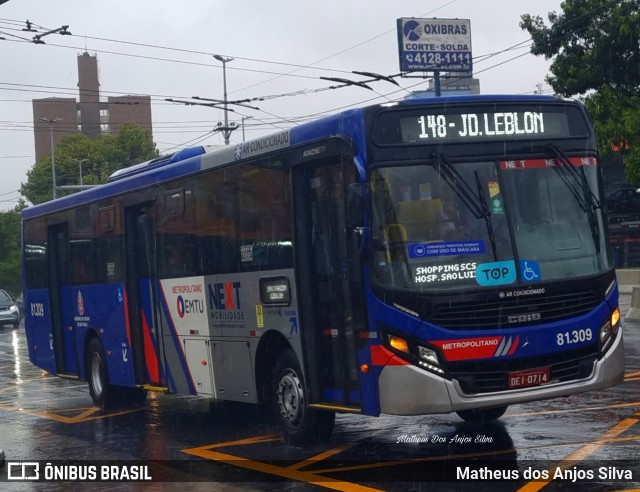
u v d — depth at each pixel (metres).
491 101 9.23
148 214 13.55
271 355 10.95
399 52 48.06
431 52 48.38
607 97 34.09
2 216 74.25
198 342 12.24
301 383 10.24
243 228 11.12
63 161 86.12
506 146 9.19
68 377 16.27
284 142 10.30
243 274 11.12
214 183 11.73
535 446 9.43
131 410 14.75
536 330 8.88
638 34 34.97
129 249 13.98
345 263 9.38
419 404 8.65
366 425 11.42
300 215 10.07
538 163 9.27
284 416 10.52
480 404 8.68
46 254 16.92
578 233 9.28
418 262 8.82
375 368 8.89
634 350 17.42
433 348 8.67
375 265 8.87
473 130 9.16
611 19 35.19
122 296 14.19
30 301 17.75
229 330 11.48
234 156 11.30
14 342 33.50
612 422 10.42
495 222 8.99
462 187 8.99
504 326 8.82
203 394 12.22
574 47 36.84
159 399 15.97
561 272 9.09
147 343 13.71
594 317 9.16
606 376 9.20
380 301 8.83
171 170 12.79
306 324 9.99
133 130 87.44
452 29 48.72
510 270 8.91
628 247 48.19
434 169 9.00
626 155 34.34
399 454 9.59
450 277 8.80
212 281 11.80
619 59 35.62
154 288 13.34
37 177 86.25
